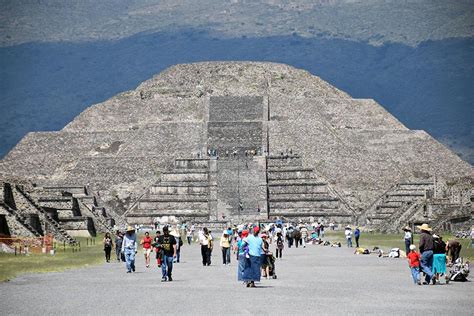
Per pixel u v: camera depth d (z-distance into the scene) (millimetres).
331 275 87125
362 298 65062
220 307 59656
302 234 172750
